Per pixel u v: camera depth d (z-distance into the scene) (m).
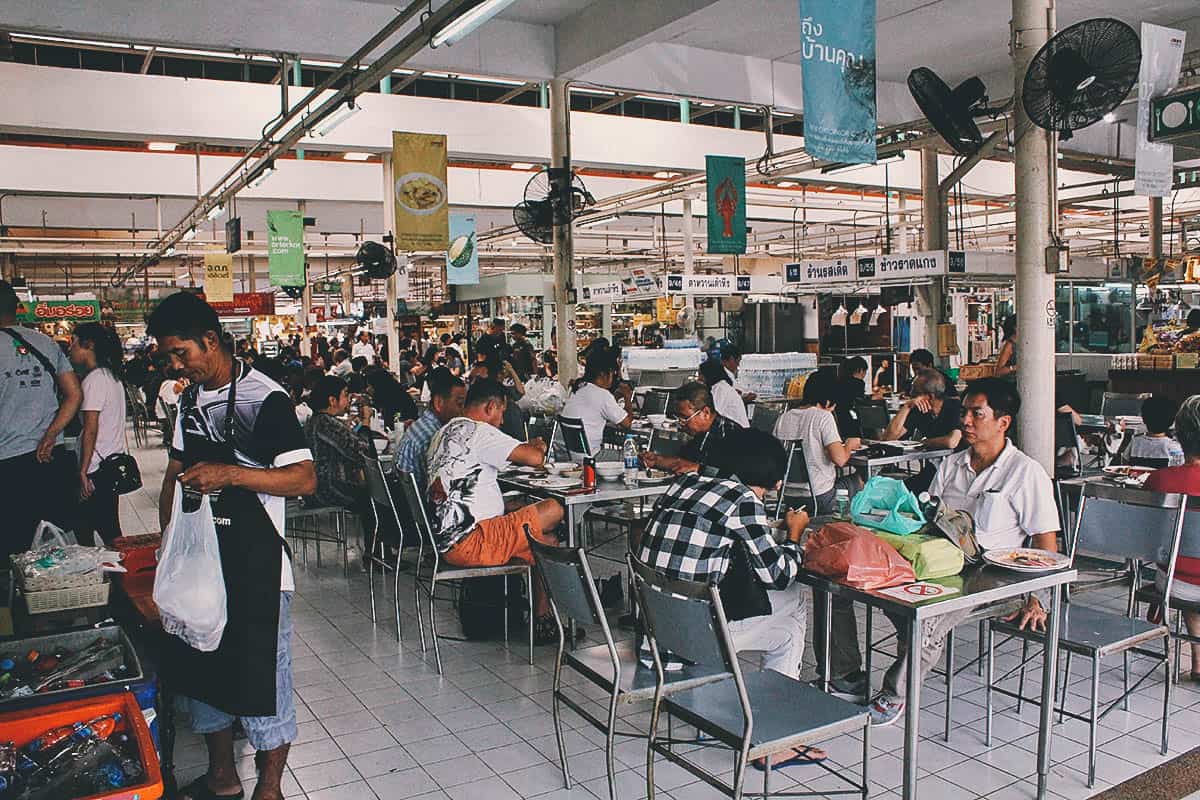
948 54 11.02
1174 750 3.48
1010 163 17.45
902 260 11.52
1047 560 3.19
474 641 4.96
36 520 4.48
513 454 4.60
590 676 3.10
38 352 4.50
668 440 6.67
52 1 7.83
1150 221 15.25
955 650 4.66
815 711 2.77
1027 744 3.56
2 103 10.88
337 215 20.42
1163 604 3.69
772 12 9.52
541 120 14.02
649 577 2.77
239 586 2.83
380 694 4.24
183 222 17.64
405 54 7.88
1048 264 5.32
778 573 3.03
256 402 2.90
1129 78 5.16
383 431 8.02
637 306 22.56
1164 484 3.95
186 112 11.75
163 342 2.86
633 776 3.38
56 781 2.18
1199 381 10.40
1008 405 3.75
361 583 6.25
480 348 9.14
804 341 17.64
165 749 3.13
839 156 5.58
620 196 16.59
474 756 3.58
